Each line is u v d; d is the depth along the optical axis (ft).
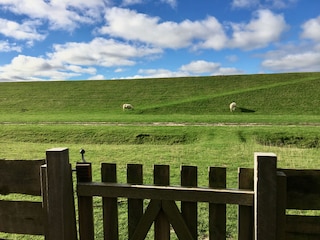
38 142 78.43
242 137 74.08
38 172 11.78
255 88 191.42
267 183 9.53
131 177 11.34
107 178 11.69
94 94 210.38
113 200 11.43
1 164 12.07
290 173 10.18
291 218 10.19
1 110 172.04
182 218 10.78
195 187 10.70
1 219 12.19
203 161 44.91
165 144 73.00
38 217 11.83
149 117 124.47
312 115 129.29
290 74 238.68
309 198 10.11
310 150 56.95
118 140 78.18
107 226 11.57
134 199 11.23
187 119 113.60
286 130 78.89
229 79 234.79
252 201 10.05
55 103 189.67
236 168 39.47
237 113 142.20
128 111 157.48
